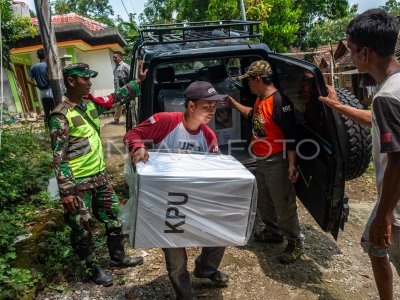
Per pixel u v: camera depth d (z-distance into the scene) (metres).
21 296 2.87
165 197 2.33
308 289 3.20
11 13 11.60
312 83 3.20
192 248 3.81
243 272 3.43
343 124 3.42
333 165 3.01
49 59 5.70
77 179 3.08
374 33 2.10
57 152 2.91
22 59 15.66
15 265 3.14
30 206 4.47
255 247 3.85
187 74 5.36
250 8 15.11
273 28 15.75
